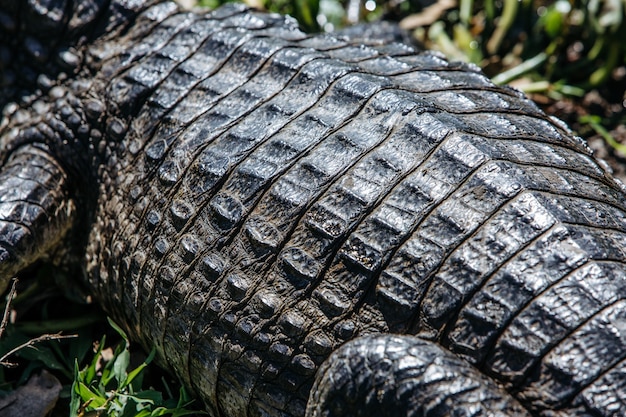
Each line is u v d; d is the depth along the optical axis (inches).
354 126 249.1
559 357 201.9
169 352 263.3
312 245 232.8
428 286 217.9
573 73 416.2
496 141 243.1
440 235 221.9
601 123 399.9
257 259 239.1
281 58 275.6
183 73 284.8
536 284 209.8
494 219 220.8
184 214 256.7
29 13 312.3
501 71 418.6
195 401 271.7
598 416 194.9
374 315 222.4
